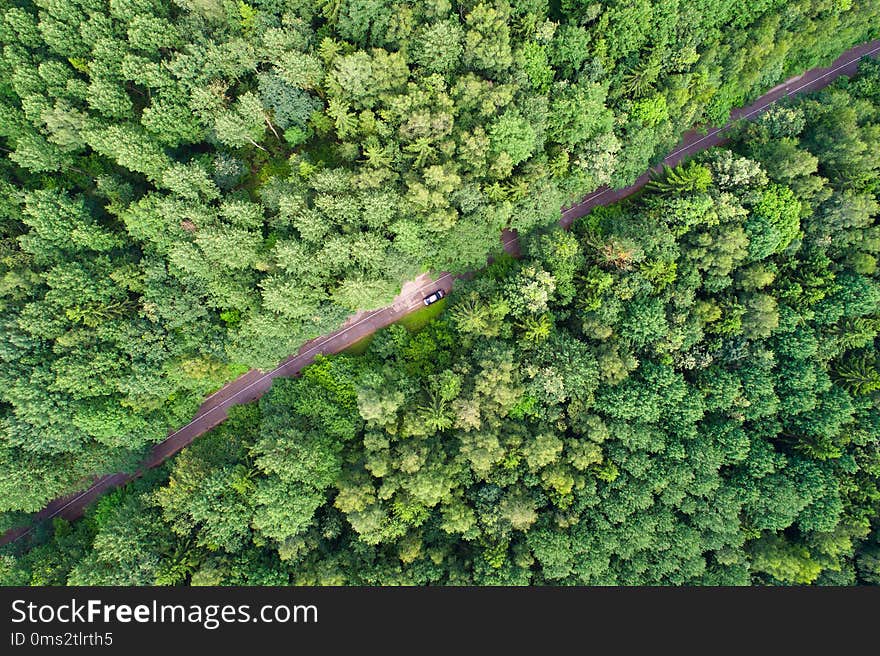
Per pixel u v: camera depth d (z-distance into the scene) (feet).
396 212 215.72
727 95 247.70
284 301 208.03
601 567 216.74
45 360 207.51
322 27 215.72
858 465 232.94
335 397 233.96
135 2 204.33
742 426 239.91
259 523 203.10
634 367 222.07
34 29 207.92
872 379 229.45
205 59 208.64
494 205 224.94
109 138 204.13
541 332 222.07
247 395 249.96
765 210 229.86
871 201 227.61
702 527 226.99
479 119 221.46
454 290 236.63
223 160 221.66
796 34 243.60
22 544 230.89
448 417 220.64
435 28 204.64
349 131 219.00
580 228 246.27
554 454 213.46
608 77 235.20
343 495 211.20
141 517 213.05
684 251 233.35
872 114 248.11
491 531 218.79
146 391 215.10
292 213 207.82
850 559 234.38
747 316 230.48
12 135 213.66
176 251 206.80
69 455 218.79
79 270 207.92
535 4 221.87
